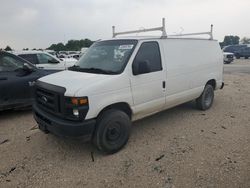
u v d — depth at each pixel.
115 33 5.73
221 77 7.02
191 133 5.01
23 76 6.16
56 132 3.87
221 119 5.87
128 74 4.23
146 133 5.04
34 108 4.49
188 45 5.68
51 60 10.20
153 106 4.83
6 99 5.92
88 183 3.36
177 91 5.37
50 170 3.70
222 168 3.62
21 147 4.49
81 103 3.62
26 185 3.33
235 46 33.66
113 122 4.06
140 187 3.24
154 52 4.77
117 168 3.72
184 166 3.71
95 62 4.65
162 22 5.03
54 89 3.89
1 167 3.80
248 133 4.96
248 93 8.95
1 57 5.92
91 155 4.14
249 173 3.47
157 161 3.89
